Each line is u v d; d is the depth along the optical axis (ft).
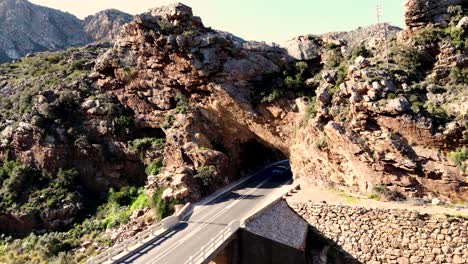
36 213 143.23
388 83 124.36
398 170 116.57
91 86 181.78
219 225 115.14
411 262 104.01
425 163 113.60
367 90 125.08
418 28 140.05
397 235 105.70
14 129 164.55
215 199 140.26
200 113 164.96
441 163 112.16
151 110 170.19
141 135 170.50
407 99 121.08
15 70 235.61
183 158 155.12
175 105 168.76
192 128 160.56
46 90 179.73
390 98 121.60
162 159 159.22
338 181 128.98
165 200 134.00
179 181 139.54
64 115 168.96
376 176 118.52
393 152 116.98
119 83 176.96
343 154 125.59
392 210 106.63
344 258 111.04
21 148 161.48
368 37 160.15
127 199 151.33
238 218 119.55
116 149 163.32
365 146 121.29
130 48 177.78
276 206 117.60
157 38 166.09
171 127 162.20
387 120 120.16
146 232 107.96
